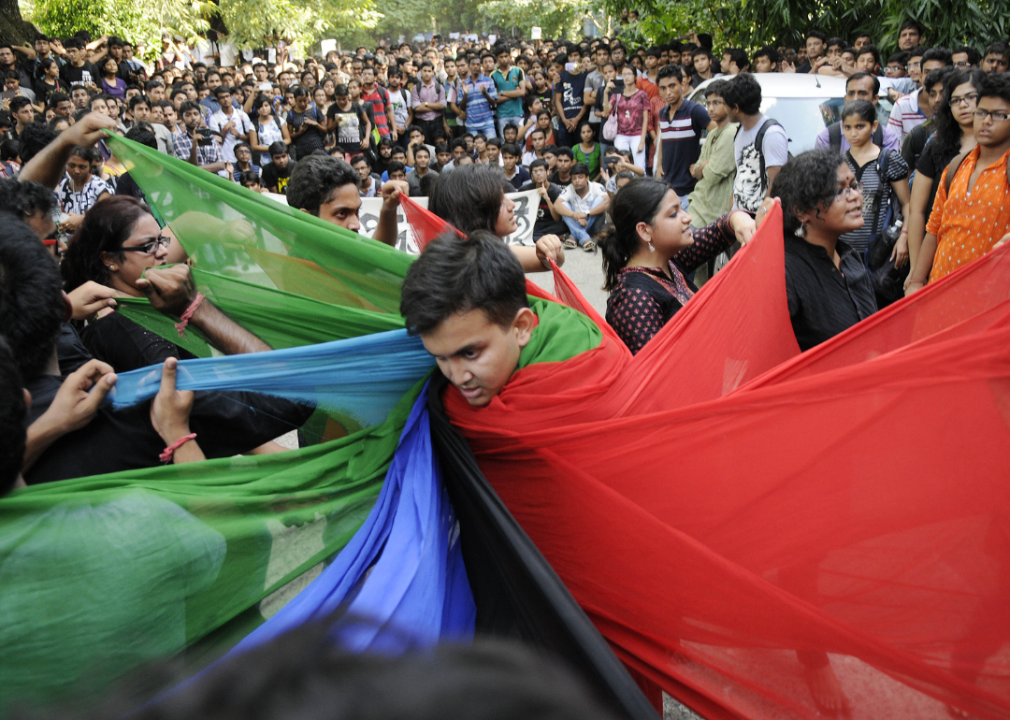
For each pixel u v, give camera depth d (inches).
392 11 1569.9
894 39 390.9
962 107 162.1
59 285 66.4
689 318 84.0
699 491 73.4
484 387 70.2
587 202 293.0
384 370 74.7
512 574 66.1
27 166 94.0
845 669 69.4
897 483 71.6
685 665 73.5
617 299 106.6
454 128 561.9
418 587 65.6
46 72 457.4
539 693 12.8
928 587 71.2
